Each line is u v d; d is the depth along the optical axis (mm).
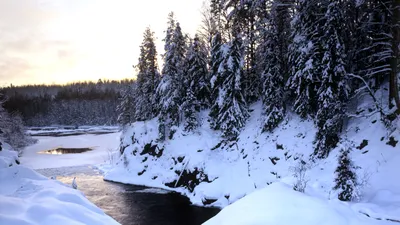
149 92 35219
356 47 17094
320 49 17609
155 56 34531
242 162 21156
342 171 10688
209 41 30609
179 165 24594
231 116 23094
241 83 24125
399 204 9172
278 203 7730
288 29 21781
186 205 19828
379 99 16156
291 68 19984
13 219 5730
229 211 8102
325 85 16844
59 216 6383
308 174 15164
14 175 8984
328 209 7414
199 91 28938
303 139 18844
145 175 26719
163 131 28141
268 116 21406
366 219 7660
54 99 129500
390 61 14391
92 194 22719
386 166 12484
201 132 26328
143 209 19062
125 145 32062
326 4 17250
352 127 16484
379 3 15031
